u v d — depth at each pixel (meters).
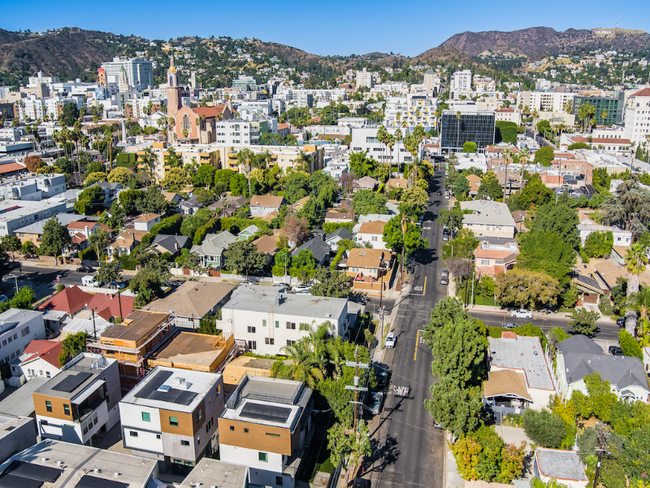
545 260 105.81
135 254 121.50
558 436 59.12
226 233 129.25
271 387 62.84
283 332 79.25
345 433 58.47
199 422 58.69
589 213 150.75
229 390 69.88
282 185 189.00
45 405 60.72
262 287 91.06
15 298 95.56
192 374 65.12
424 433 65.94
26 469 51.31
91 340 76.94
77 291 100.88
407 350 85.44
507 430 65.75
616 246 125.69
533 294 95.62
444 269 119.31
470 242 117.69
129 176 193.25
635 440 55.66
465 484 56.28
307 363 65.69
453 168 197.75
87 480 49.97
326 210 158.38
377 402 70.06
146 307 90.31
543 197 154.75
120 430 65.19
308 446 62.69
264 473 56.16
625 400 64.62
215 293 97.44
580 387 67.56
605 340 87.75
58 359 76.94
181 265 120.00
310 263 113.88
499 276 98.75
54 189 184.12
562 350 76.75
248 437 55.56
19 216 142.50
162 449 58.56
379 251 117.38
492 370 74.62
